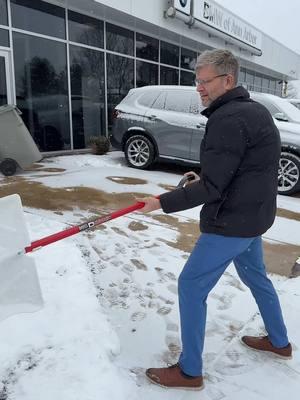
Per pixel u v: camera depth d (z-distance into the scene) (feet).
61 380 7.09
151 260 12.34
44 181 21.77
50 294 9.78
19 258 6.11
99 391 6.89
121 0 32.19
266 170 6.39
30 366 7.41
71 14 31.48
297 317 9.64
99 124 35.81
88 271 11.26
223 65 6.23
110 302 9.96
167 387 7.13
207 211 6.54
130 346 8.36
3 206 5.89
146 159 26.22
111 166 27.50
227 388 7.29
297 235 15.55
